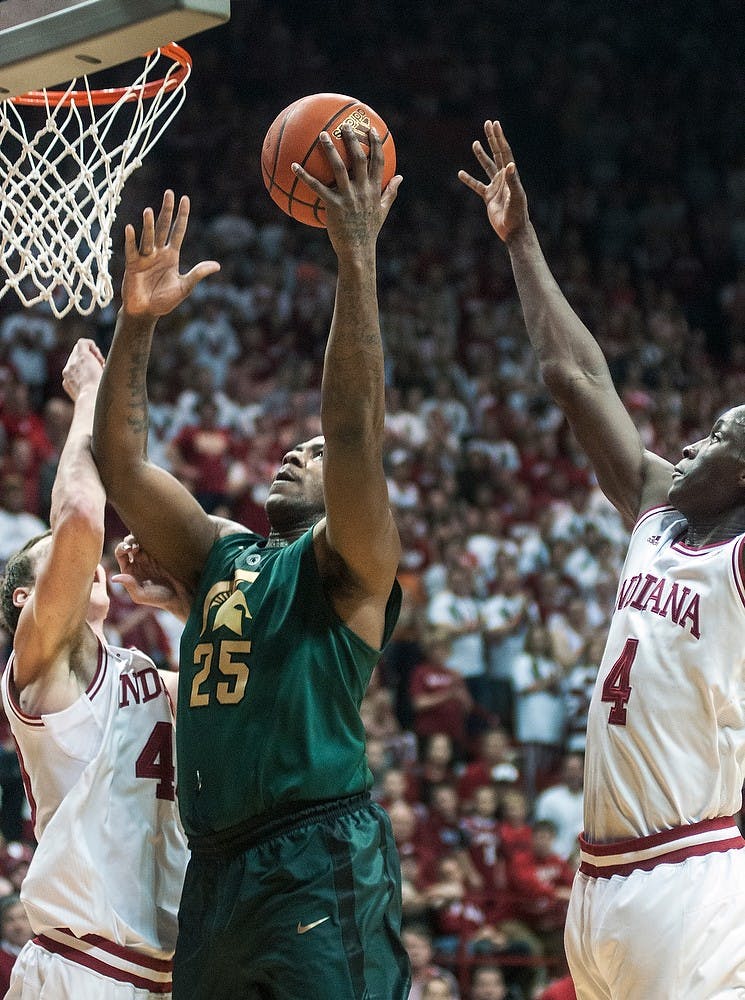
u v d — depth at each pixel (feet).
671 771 10.97
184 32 10.35
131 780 11.59
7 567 12.45
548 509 42.78
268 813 10.36
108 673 11.79
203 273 10.84
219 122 55.98
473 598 36.42
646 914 10.78
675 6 67.31
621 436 12.60
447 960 25.32
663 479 12.42
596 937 11.11
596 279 57.52
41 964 11.24
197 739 10.68
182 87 14.16
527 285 13.10
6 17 11.04
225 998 10.36
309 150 10.75
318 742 10.41
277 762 10.34
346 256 10.18
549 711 34.63
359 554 10.48
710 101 65.31
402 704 34.99
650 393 50.06
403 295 51.57
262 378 45.19
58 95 14.57
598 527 41.86
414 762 31.50
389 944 10.43
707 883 10.72
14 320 41.52
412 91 62.44
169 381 41.75
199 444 38.37
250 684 10.59
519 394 47.60
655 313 55.83
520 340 51.29
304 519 11.65
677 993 10.61
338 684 10.62
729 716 11.12
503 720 35.19
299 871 10.14
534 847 29.07
